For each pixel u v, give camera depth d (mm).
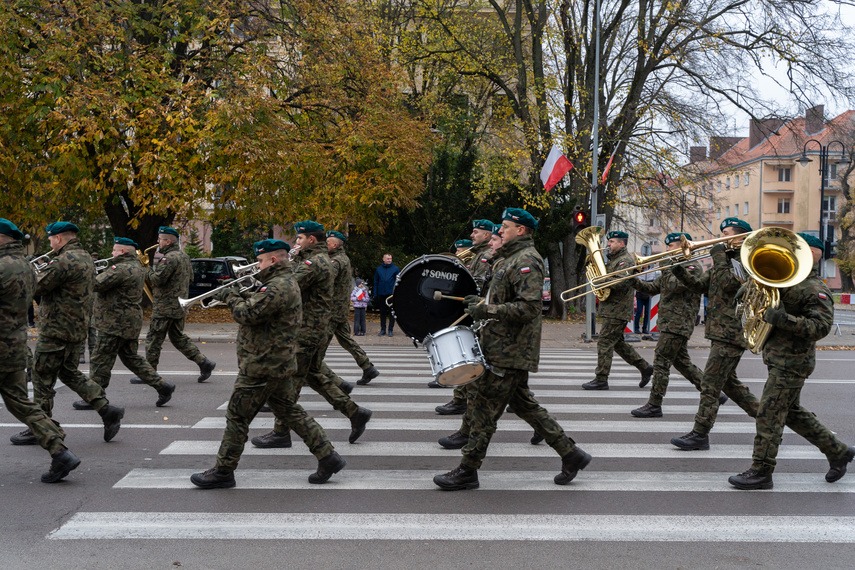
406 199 18453
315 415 7453
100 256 28188
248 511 4562
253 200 16766
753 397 6652
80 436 6473
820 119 20719
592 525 4406
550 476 5430
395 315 5148
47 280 5883
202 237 35375
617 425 7191
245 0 17359
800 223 61219
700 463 5844
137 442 6281
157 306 8836
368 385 9445
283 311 4918
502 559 3887
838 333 18766
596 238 8922
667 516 4582
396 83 20000
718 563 3879
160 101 15984
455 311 5148
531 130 21047
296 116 19125
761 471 5160
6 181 15672
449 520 4457
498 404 4996
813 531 4352
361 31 19609
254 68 16562
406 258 20438
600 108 22172
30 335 14625
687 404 8328
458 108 26094
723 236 6621
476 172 22453
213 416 7336
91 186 15539
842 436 6949
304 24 18188
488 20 25172
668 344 7527
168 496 4840
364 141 17625
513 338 4922
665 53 20578
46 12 15555
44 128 15172
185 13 17031
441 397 8602
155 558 3834
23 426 6758
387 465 5668
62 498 4777
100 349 7340
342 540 4113
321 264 6238
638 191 23312
